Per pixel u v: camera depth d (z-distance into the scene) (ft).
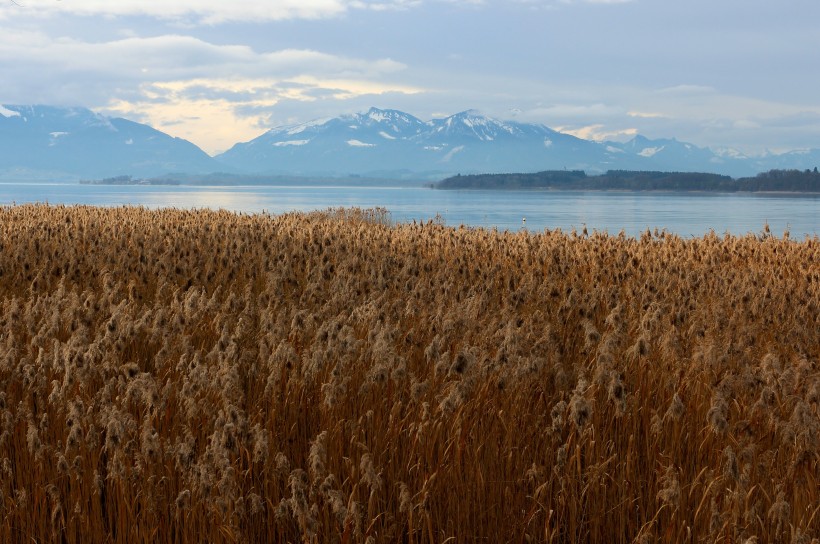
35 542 20.06
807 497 20.24
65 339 29.66
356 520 18.80
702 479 21.84
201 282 42.29
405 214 380.58
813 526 19.84
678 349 26.55
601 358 23.91
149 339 28.35
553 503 21.89
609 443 22.97
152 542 19.71
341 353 24.11
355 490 19.71
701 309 34.65
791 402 22.93
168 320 27.02
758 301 36.27
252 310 31.55
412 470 21.84
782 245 65.31
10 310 27.89
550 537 20.62
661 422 22.08
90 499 20.80
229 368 22.40
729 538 19.17
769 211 477.77
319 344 24.14
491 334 28.58
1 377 25.21
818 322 34.45
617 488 21.95
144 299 38.52
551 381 26.23
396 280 41.45
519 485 21.98
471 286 40.55
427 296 34.76
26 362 23.77
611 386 22.03
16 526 20.18
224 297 39.96
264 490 21.01
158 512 20.15
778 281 46.60
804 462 20.13
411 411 22.94
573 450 22.53
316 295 36.63
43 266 41.65
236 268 44.83
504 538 21.61
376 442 22.35
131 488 20.20
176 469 20.88
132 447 20.38
